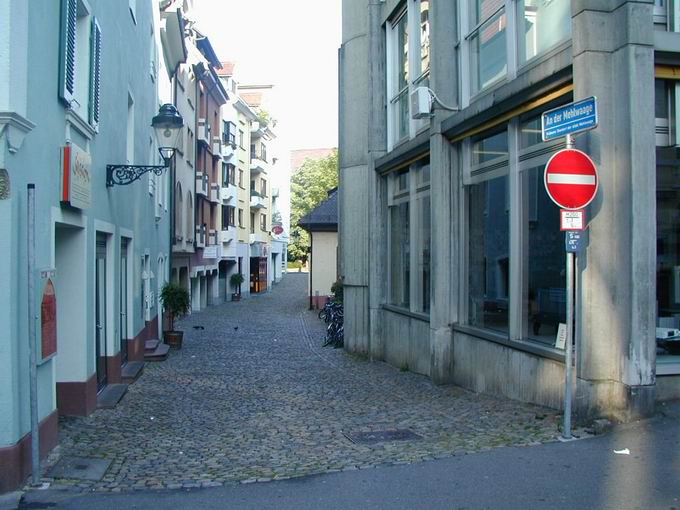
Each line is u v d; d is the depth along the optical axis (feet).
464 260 36.37
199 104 106.32
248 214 159.43
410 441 24.59
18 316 19.15
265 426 28.84
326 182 234.99
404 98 46.85
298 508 17.07
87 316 29.43
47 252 22.12
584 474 18.19
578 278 23.44
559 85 25.26
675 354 23.45
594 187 21.48
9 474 18.70
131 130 44.19
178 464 22.33
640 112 22.17
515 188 29.89
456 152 36.76
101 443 25.08
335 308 68.08
